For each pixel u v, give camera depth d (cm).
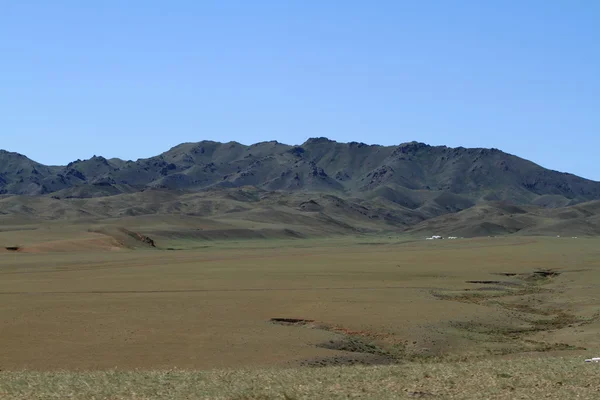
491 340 5753
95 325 5847
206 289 8600
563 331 6122
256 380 3388
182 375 3625
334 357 4853
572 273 10969
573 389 3103
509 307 7631
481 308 7231
